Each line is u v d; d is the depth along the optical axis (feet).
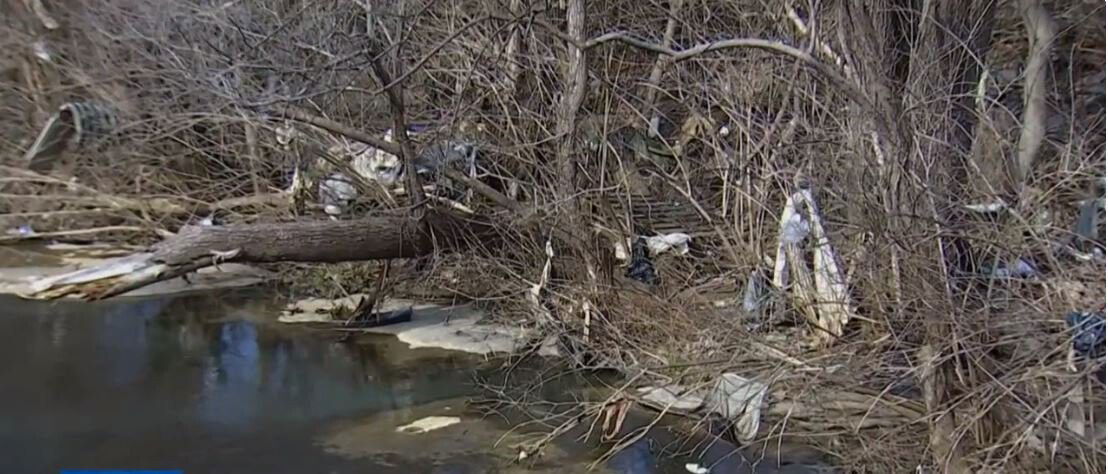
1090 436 13.34
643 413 20.06
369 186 28.81
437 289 30.53
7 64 44.57
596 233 25.22
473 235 26.86
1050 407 12.69
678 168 28.45
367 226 26.12
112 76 39.96
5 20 45.14
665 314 23.04
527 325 26.96
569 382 22.74
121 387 22.03
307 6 29.43
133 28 36.73
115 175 38.24
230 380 22.79
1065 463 13.70
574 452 17.97
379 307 28.43
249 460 17.58
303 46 28.09
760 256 23.77
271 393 21.76
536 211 25.36
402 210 26.86
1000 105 19.45
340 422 19.71
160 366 23.81
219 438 18.78
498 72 28.40
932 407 14.61
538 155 27.84
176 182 36.65
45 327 27.48
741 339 19.62
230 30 31.37
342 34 27.22
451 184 27.63
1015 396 13.17
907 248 14.82
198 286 33.14
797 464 16.92
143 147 38.01
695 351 20.79
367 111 29.99
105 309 29.96
